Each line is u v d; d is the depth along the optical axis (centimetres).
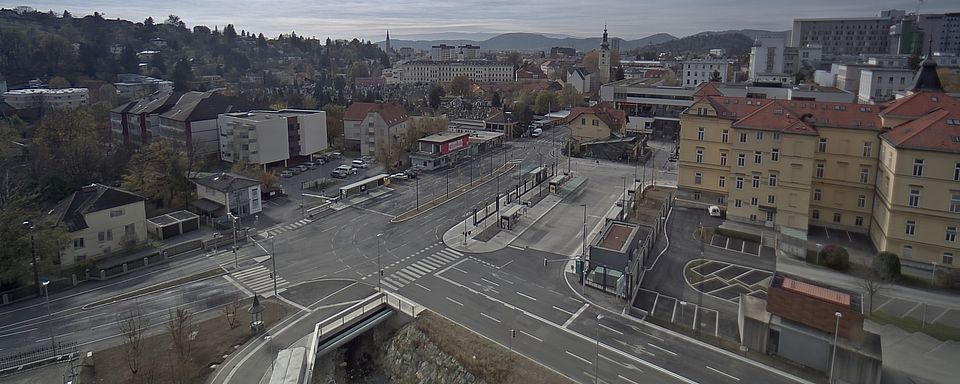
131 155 13000
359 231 9825
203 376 5641
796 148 8925
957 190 7325
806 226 9125
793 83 19675
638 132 18875
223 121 14650
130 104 17150
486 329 6462
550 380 5475
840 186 9262
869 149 8888
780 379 5469
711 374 5566
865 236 9062
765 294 7200
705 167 10706
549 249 8894
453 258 8562
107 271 7962
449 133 16362
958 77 17550
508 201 11306
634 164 14912
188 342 6184
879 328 6309
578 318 6694
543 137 19438
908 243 7794
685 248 8794
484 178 13538
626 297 7056
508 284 7638
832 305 5594
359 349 6762
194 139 14662
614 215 10444
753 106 10319
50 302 7269
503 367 5725
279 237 9562
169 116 15250
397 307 6931
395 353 6500
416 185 12825
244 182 10775
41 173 11881
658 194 11800
